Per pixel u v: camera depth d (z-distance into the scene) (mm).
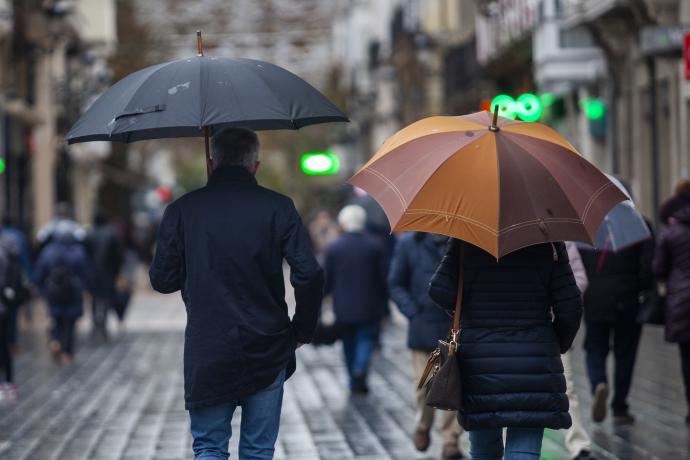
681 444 23672
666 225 25484
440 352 14930
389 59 143875
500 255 13914
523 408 14500
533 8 71812
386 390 32969
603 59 64562
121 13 123875
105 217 50750
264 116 14945
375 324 32344
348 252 31828
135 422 27984
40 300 76250
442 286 14758
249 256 14797
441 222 14078
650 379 33125
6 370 32469
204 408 14922
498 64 84688
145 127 14867
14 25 79125
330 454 23641
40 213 97812
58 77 92000
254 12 172875
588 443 21656
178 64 15508
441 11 121125
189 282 14875
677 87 54688
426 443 23141
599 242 23891
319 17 181125
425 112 122000
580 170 14453
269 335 14789
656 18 54312
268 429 15094
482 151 14328
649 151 60031
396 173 14562
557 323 14891
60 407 30578
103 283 49969
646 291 25438
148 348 46312
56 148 99312
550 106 76812
